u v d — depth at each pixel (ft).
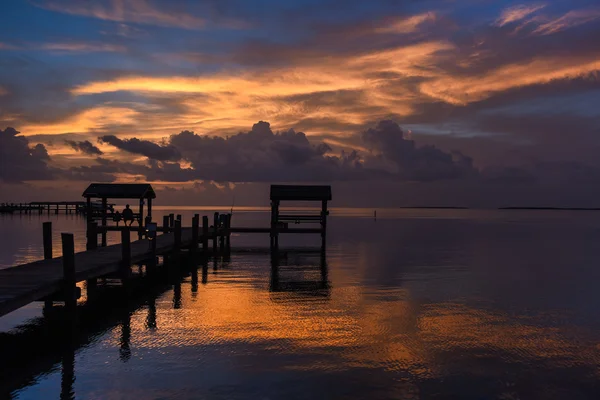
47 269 47.55
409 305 51.16
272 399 28.45
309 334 40.37
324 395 28.96
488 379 31.45
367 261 89.20
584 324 43.98
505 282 65.62
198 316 46.37
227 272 74.79
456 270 77.15
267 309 49.19
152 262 65.16
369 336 39.88
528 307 50.49
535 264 84.99
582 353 36.27
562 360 34.81
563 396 29.22
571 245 125.70
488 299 54.44
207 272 74.69
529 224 271.28
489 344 38.11
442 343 38.24
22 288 38.01
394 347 37.22
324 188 117.29
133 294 57.41
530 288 61.21
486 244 128.26
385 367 33.22
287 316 46.24
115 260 54.24
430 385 30.50
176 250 74.74
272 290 59.47
